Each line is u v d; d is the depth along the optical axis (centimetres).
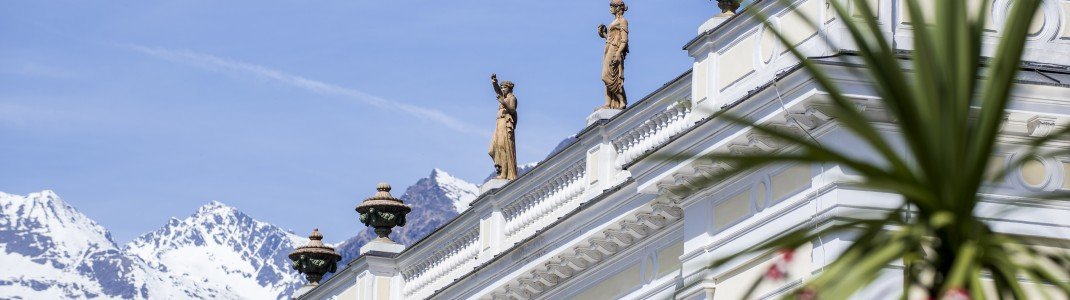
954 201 1698
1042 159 3466
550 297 4794
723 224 3816
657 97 4262
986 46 3438
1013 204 1823
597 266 4547
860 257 1695
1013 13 1673
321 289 6169
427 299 5341
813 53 3481
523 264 4806
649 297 4256
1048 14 3559
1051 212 3462
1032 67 3469
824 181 3456
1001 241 1694
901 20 3422
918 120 1691
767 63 3703
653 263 4275
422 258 5547
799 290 1661
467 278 5100
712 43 3928
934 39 1691
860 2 1697
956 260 1672
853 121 1714
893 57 1689
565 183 4769
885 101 1709
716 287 3809
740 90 3788
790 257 1758
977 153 1689
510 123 5312
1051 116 3425
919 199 1708
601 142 4553
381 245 5762
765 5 3716
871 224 1725
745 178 3738
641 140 4384
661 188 3959
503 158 5288
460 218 5272
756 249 1730
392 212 5828
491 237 5081
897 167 1708
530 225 4912
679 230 4156
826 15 3491
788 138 1717
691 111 4041
